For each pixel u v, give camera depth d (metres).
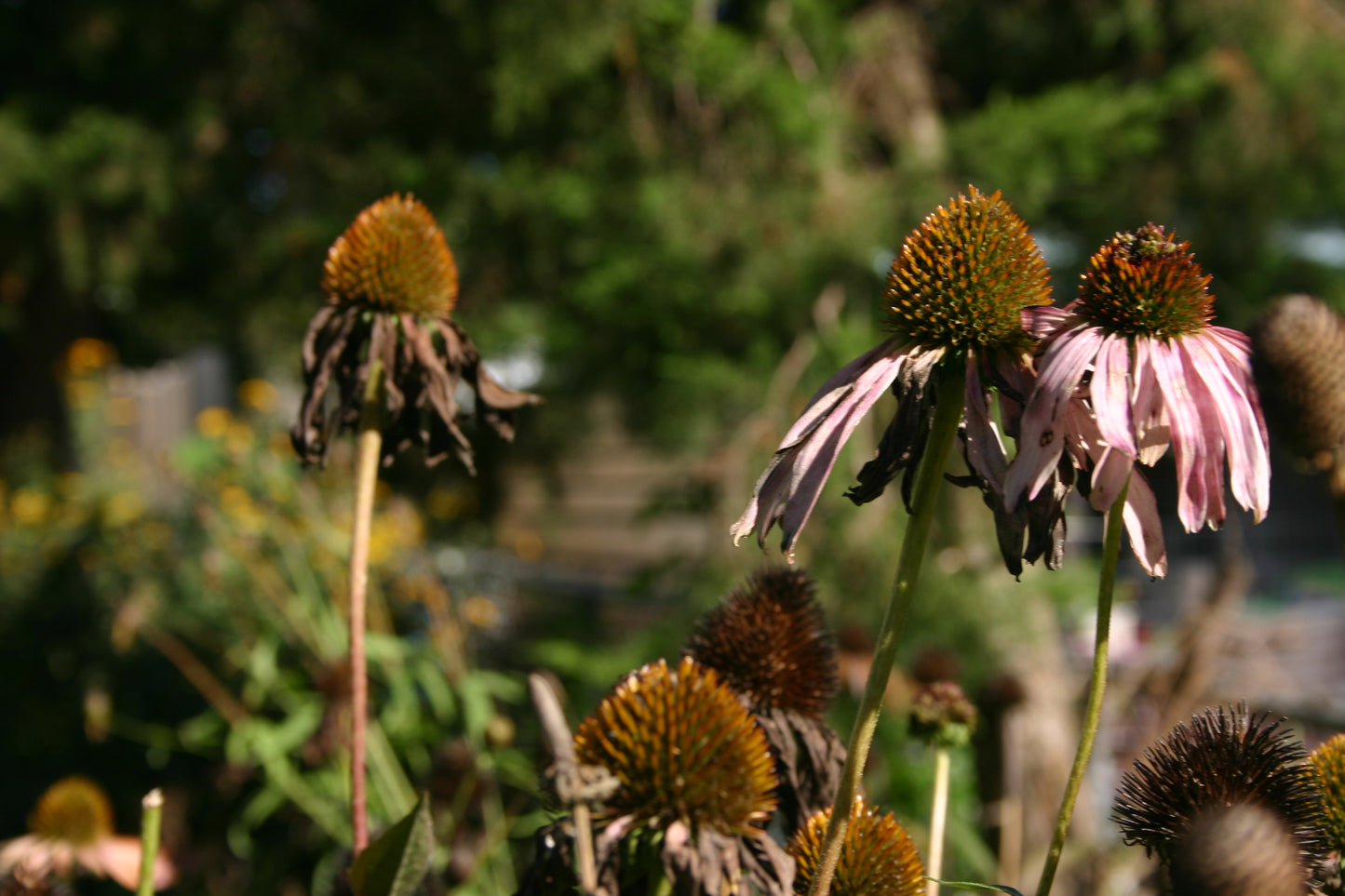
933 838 1.56
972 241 1.18
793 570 1.65
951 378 1.16
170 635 5.28
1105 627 1.11
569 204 6.27
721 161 6.34
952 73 7.91
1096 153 6.23
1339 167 7.12
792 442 1.17
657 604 6.67
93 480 6.99
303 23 7.64
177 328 10.48
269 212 8.66
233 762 4.21
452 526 7.24
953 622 5.41
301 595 4.82
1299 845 1.10
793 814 1.48
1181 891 0.83
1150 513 1.17
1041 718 5.72
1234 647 6.11
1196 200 7.36
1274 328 1.18
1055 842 1.11
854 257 5.87
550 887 1.12
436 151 6.82
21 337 9.91
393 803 3.43
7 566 6.11
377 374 1.84
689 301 6.03
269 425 6.22
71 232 8.23
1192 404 1.12
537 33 6.05
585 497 11.87
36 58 8.35
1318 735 4.18
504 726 3.15
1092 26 7.05
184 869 4.32
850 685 3.70
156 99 8.42
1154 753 1.25
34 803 5.31
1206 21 6.91
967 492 5.68
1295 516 11.82
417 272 1.90
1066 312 1.19
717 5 6.92
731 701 1.17
